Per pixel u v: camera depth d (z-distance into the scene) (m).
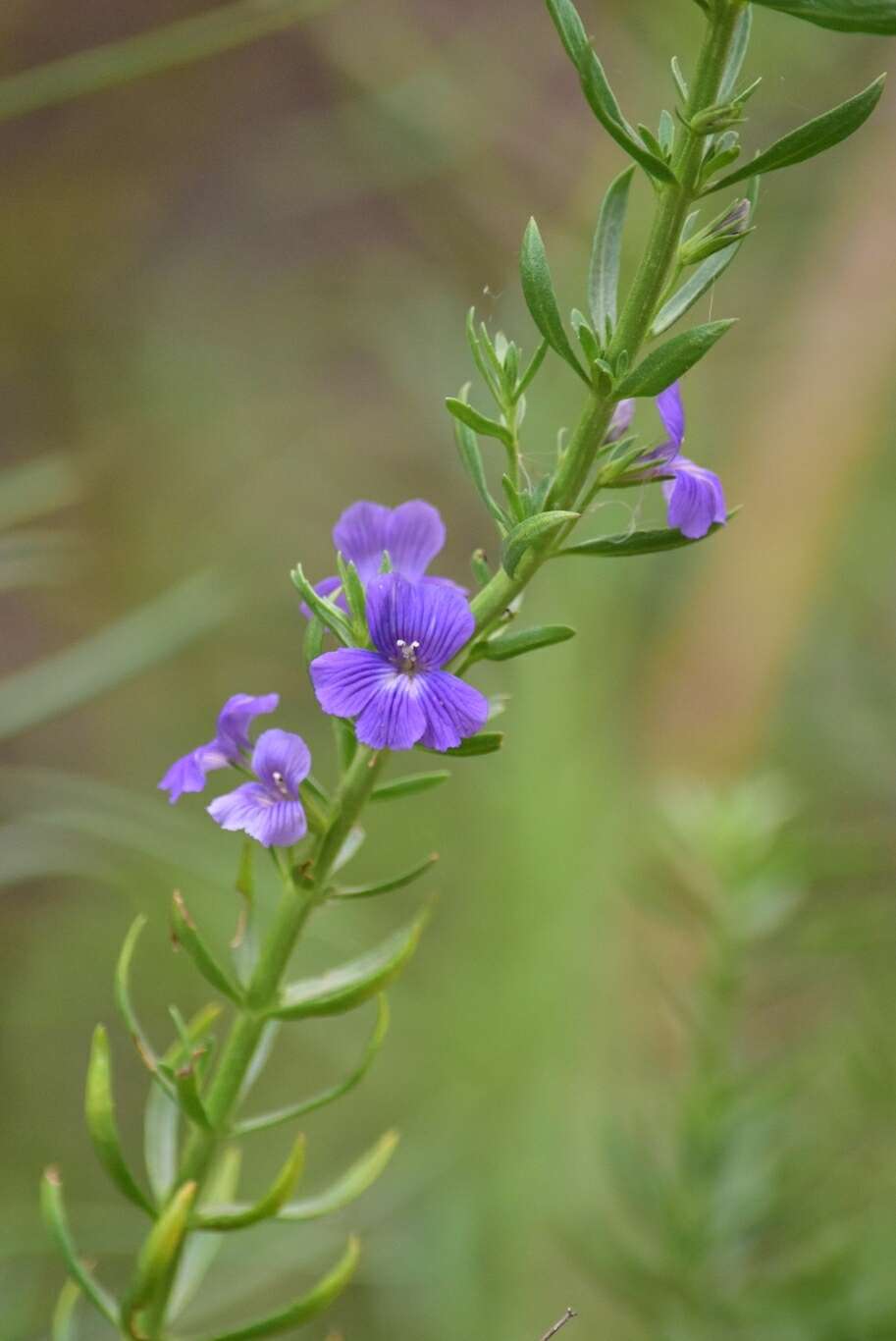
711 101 0.39
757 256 0.73
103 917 0.79
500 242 0.79
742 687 0.67
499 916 0.59
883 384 0.69
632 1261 0.50
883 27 0.39
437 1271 0.56
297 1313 0.41
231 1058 0.41
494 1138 0.57
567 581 0.62
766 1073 0.50
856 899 0.58
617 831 0.60
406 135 0.76
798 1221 0.50
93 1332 0.53
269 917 0.58
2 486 0.54
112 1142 0.41
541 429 0.63
